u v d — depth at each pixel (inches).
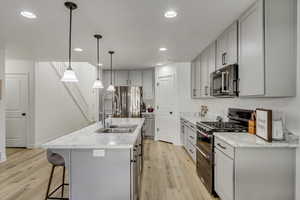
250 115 105.6
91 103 268.1
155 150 188.5
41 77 201.9
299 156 73.7
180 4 81.4
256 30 78.6
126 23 100.7
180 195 102.3
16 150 188.5
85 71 269.4
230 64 102.0
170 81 216.2
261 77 75.8
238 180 75.4
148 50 154.2
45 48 148.6
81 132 98.3
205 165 109.6
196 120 152.8
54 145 70.1
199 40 129.1
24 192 104.7
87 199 72.2
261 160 75.5
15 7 83.2
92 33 115.5
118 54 168.7
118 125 127.5
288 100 79.4
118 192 71.9
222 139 85.9
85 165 72.0
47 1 78.4
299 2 73.0
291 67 75.0
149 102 264.7
